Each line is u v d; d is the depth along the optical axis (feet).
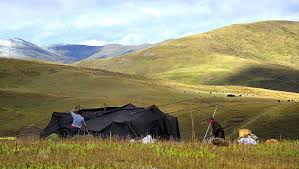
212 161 54.08
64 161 51.55
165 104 354.74
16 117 287.28
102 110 143.54
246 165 51.29
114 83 478.59
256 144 79.25
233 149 69.56
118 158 54.85
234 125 246.27
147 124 127.13
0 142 71.56
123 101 364.99
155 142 77.46
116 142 75.82
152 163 51.16
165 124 131.44
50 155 56.85
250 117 261.65
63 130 130.31
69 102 348.79
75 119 106.73
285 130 207.41
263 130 216.95
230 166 50.44
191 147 68.54
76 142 73.36
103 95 415.03
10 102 336.49
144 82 519.60
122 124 124.36
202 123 249.96
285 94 645.10
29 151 60.90
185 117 270.87
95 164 49.60
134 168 47.44
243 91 615.98
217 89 599.16
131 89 455.63
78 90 439.63
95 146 67.62
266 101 381.19
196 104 343.67
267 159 58.39
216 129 99.40
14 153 59.47
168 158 55.57
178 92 462.19
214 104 333.01
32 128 245.65
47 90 431.84
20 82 467.52
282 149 69.97
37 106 330.34
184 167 49.14
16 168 47.06
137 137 115.96
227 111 284.82
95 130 124.47
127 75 602.85
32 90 419.54
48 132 134.00
